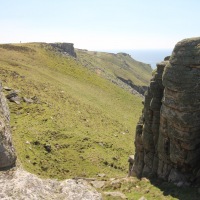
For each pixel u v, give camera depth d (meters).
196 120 27.08
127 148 68.25
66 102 89.50
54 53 186.25
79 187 15.15
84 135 66.19
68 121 72.25
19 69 110.44
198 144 28.02
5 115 20.56
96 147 61.78
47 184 14.91
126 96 144.12
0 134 16.09
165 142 29.95
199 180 27.45
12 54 142.25
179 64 27.92
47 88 96.62
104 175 47.44
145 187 29.05
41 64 143.38
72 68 163.38
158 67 32.88
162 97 31.75
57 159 51.31
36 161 47.38
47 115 70.31
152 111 32.84
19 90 80.69
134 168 36.06
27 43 187.75
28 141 53.59
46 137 59.03
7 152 15.89
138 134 35.72
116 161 58.22
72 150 57.09
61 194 14.55
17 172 15.11
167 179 29.66
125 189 29.03
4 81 84.38
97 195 14.98
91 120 81.50
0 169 15.40
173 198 25.66
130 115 110.62
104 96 126.50
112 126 83.50
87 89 126.00
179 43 28.75
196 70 27.06
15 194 13.35
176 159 28.50
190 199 24.92
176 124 27.83
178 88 27.34
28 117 66.69
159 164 31.03
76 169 49.56
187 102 26.98
